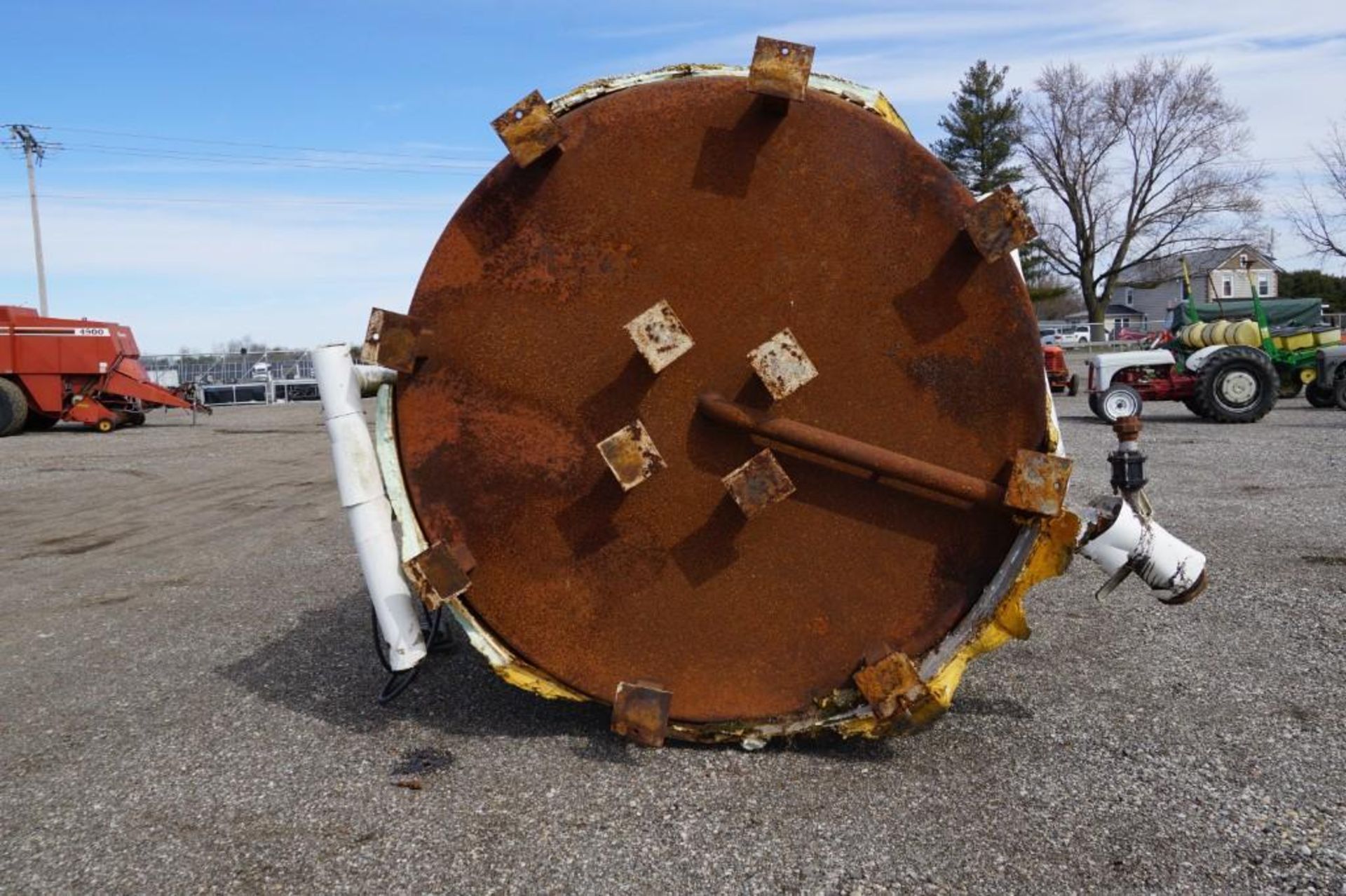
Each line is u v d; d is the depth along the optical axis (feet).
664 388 9.91
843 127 9.70
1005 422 9.70
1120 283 193.98
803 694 10.05
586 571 10.10
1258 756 10.32
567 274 9.91
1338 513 23.58
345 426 10.52
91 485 38.78
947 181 9.64
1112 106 163.43
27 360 63.87
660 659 10.11
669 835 8.84
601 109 9.78
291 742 11.32
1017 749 10.53
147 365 132.77
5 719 12.62
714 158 9.77
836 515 9.94
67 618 18.28
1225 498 26.11
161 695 13.34
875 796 9.50
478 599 10.18
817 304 9.80
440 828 9.11
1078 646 14.15
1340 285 174.81
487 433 10.05
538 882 8.20
